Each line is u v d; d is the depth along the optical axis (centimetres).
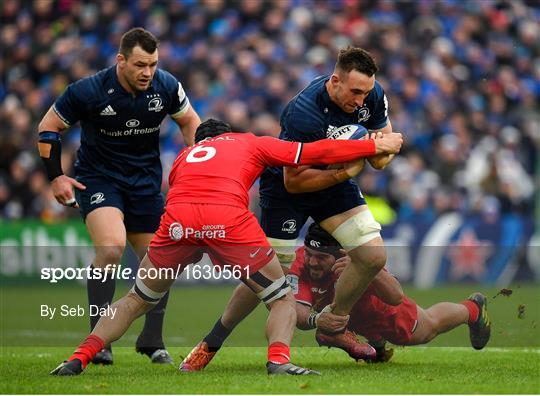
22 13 7550
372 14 7269
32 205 6003
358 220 2348
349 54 2236
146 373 2223
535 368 2327
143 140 2597
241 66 6781
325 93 2305
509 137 6456
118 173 2588
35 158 6191
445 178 6044
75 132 6275
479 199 5922
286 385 1961
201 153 2216
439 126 6372
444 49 7012
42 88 7019
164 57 6944
